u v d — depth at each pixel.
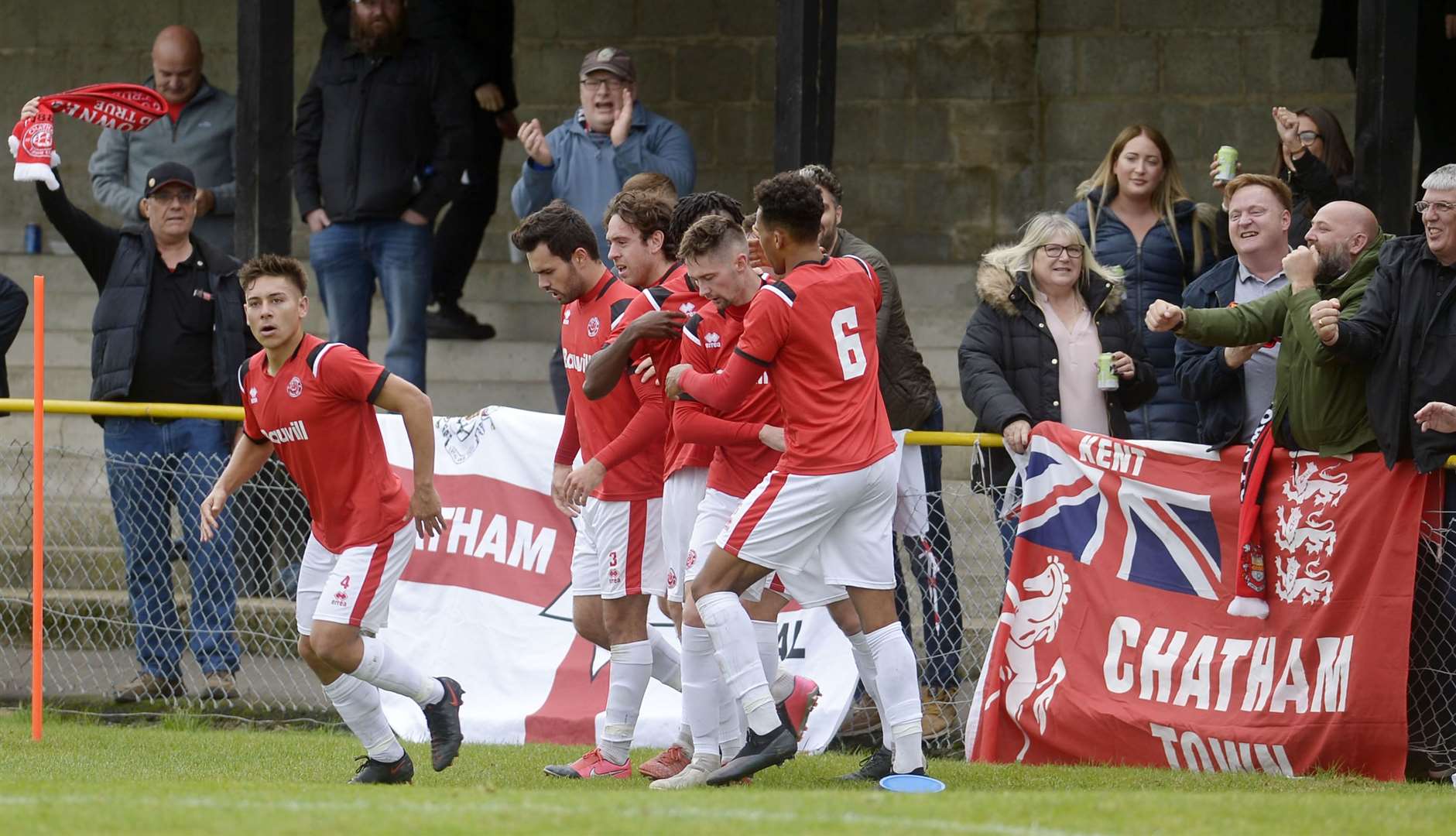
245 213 34.03
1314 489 23.48
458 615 27.25
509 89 41.75
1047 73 44.19
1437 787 22.03
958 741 26.19
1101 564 24.75
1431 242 22.34
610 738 22.58
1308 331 22.75
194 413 28.17
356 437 20.98
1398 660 22.77
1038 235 26.25
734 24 45.72
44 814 15.88
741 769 20.56
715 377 20.53
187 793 17.95
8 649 31.67
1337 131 29.86
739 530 20.56
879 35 45.00
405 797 17.62
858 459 20.48
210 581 28.47
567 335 22.88
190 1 48.03
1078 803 17.00
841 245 26.73
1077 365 26.06
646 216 22.84
